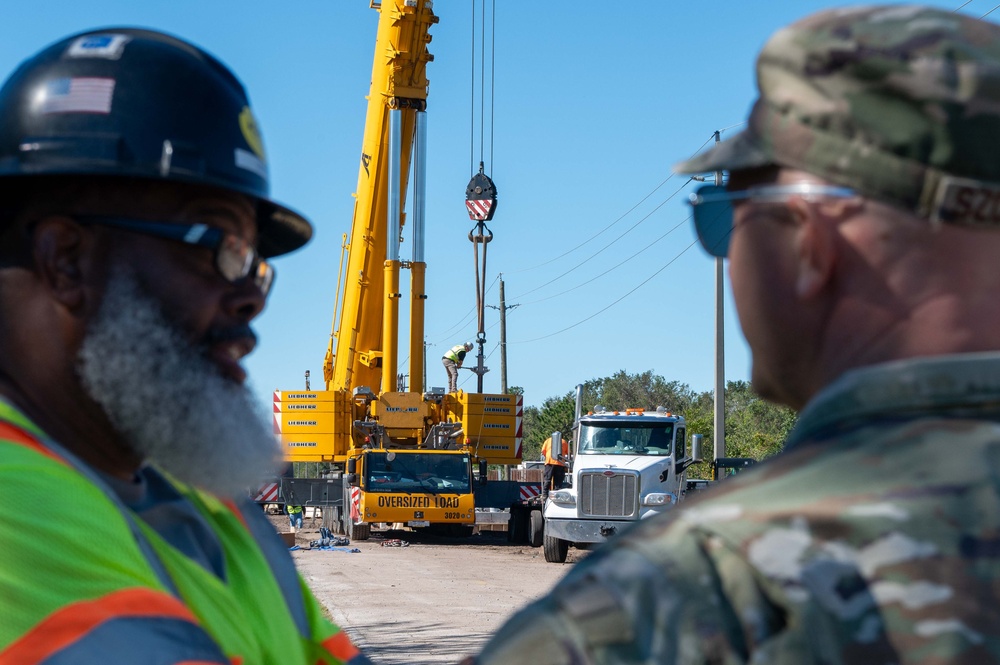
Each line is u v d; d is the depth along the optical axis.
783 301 1.34
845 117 1.23
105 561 1.37
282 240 2.18
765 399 1.48
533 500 24.25
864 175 1.22
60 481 1.42
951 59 1.19
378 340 24.78
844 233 1.27
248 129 1.84
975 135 1.18
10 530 1.35
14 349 1.71
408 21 22.44
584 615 1.15
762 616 1.10
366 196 23.91
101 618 1.32
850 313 1.28
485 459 25.39
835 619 1.08
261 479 1.82
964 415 1.20
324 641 2.03
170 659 1.33
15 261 1.72
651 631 1.12
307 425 24.83
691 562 1.15
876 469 1.15
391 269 23.34
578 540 18.80
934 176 1.19
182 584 1.58
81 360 1.68
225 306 1.77
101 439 1.71
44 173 1.66
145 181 1.72
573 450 20.92
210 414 1.69
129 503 1.69
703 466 40.25
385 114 23.47
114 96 1.70
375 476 23.36
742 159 1.34
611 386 88.44
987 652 1.05
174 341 1.70
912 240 1.23
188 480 1.71
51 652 1.29
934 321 1.24
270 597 1.82
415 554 20.97
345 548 22.39
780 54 1.30
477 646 9.03
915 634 1.06
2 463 1.40
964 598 1.07
